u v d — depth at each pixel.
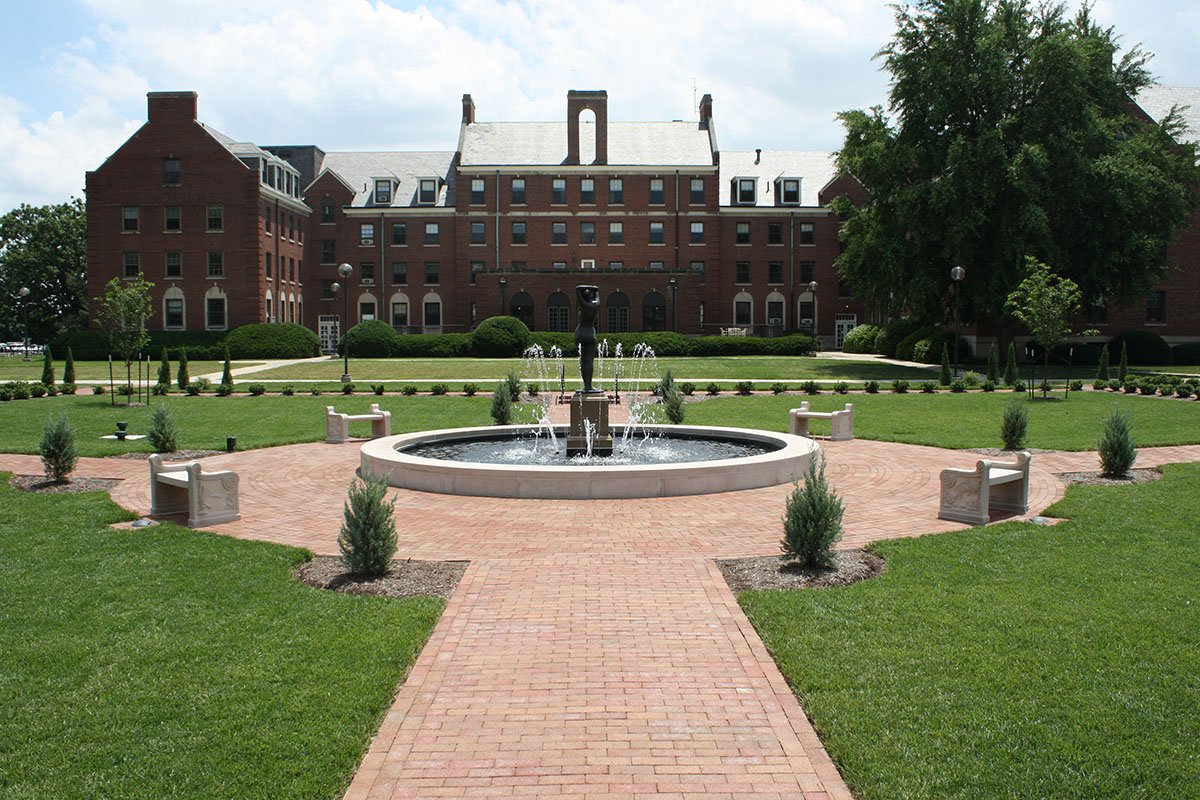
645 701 5.67
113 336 28.73
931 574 8.42
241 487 13.70
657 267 64.12
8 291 75.50
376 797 4.55
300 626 6.99
